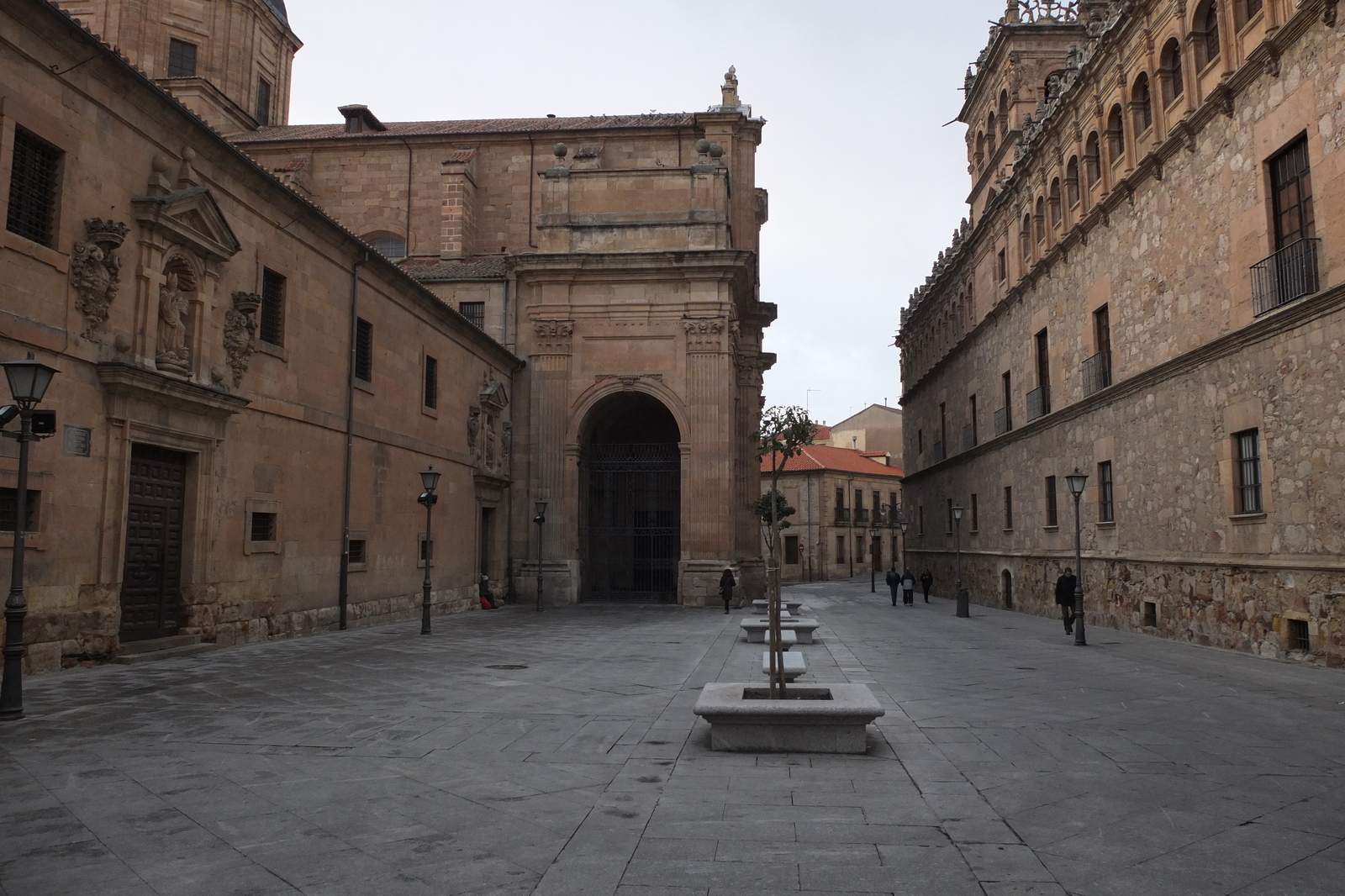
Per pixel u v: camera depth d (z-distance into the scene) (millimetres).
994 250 35031
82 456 13289
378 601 23000
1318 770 7605
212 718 9680
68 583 13008
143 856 5363
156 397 14594
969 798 6688
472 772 7426
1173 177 20406
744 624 19266
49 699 10742
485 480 30766
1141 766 7723
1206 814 6297
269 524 18328
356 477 21875
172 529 15648
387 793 6750
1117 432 23453
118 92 14008
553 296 34188
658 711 10367
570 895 4797
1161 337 21062
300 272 19391
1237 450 17891
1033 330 30188
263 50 41531
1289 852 5523
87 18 35844
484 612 29172
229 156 16438
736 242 39938
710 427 32969
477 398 30531
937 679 13500
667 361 33562
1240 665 15398
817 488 76188
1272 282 16406
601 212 34562
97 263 13453
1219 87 17844
